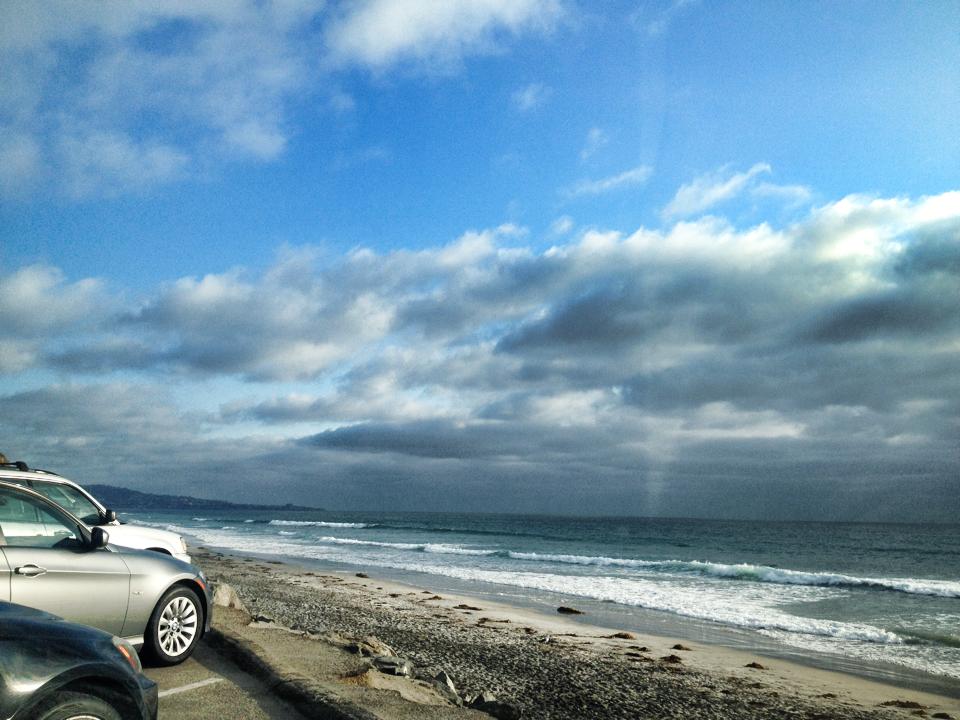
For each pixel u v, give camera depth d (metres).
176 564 6.54
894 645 15.12
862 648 14.75
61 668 3.31
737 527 120.94
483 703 7.92
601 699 9.66
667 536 78.12
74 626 3.72
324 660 6.85
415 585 25.03
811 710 9.74
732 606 21.08
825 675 12.20
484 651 12.55
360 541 57.09
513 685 10.12
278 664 6.35
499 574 29.88
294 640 7.93
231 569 27.84
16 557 5.18
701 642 15.15
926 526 133.25
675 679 11.21
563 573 31.11
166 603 6.37
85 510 8.02
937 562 43.88
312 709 5.25
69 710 3.29
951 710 10.03
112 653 3.65
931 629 17.25
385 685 6.46
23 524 5.42
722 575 31.48
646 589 25.20
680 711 9.30
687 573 31.91
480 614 18.08
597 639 14.93
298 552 42.44
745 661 13.17
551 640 14.34
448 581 26.70
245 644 7.07
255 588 21.06
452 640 13.56
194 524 101.50
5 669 3.15
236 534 68.62
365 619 15.76
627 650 13.75
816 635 16.27
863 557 47.69
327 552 42.59
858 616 19.58
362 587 23.59
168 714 5.12
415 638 13.56
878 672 12.52
